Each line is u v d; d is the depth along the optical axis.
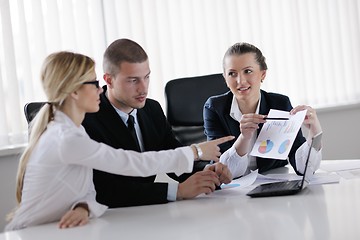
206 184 2.25
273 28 4.64
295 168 2.68
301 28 4.73
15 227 2.01
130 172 2.05
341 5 4.85
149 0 4.24
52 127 2.03
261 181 2.50
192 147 2.18
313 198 2.03
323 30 4.80
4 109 3.84
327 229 1.58
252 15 4.57
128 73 2.46
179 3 4.32
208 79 3.30
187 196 2.24
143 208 2.14
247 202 2.07
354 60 4.88
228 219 1.81
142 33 4.22
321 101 4.79
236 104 2.86
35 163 2.02
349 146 4.87
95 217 2.00
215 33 4.43
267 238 1.55
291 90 4.72
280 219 1.75
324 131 4.79
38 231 1.85
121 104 2.59
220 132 2.88
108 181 2.29
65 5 3.97
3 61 3.84
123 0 4.17
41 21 3.90
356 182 2.26
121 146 2.51
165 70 4.33
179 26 4.34
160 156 2.11
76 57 2.06
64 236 1.76
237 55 2.70
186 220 1.85
